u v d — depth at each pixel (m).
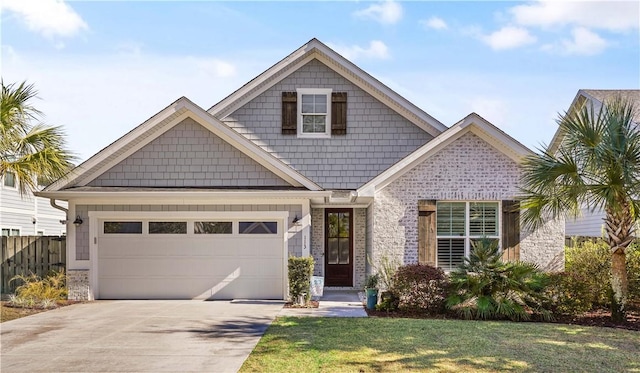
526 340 8.31
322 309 11.61
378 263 12.80
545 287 10.74
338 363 6.82
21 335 8.88
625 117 10.26
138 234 13.30
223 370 6.62
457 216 13.05
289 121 15.41
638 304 11.90
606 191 10.00
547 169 10.48
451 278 11.21
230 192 12.72
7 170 12.23
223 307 11.85
